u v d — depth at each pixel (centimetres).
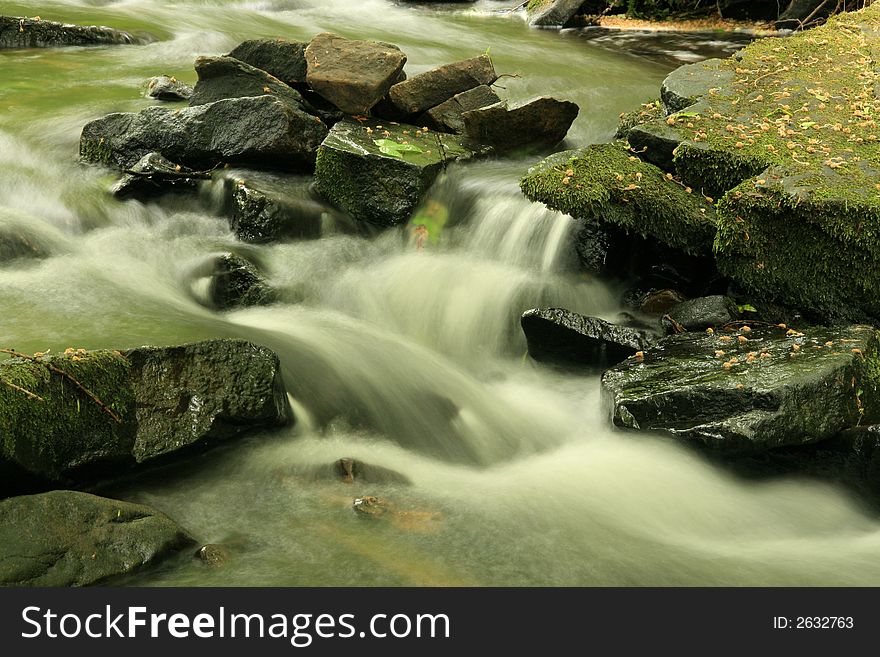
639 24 1555
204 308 657
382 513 457
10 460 416
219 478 478
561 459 538
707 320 620
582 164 672
